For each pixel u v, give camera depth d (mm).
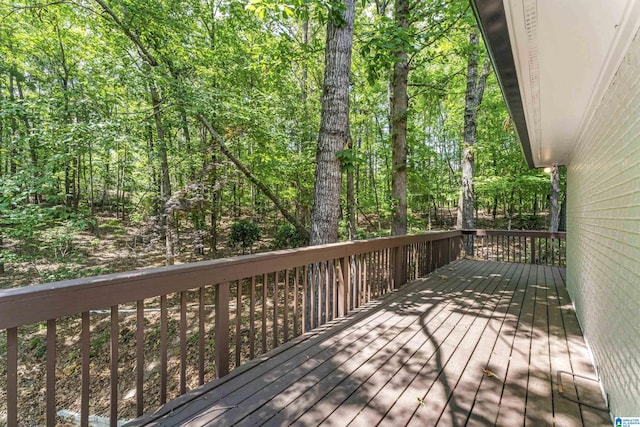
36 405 4840
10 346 1222
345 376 2078
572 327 3051
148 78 6223
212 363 4992
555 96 2455
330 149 4176
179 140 9125
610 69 1960
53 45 7621
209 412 1688
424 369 2186
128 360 5406
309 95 9711
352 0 4184
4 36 6863
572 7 1344
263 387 1940
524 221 16156
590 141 2988
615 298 1899
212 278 2039
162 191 8195
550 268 6250
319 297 3057
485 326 3059
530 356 2420
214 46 7738
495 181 9789
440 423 1608
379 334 2830
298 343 2617
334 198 4199
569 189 4855
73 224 6008
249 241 9938
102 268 7273
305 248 2875
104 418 4422
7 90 8227
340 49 4137
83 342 1456
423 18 6547
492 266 6480
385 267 4355
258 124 7434
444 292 4348
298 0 3463
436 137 16375
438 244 6363
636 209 1601
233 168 8203
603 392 1938
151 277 1704
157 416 1650
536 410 1741
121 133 5848
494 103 10734
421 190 10758
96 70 6270
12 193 5430
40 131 5449
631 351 1542
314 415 1663
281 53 5758
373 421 1615
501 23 1464
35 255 6688
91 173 13359
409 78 9812
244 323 5895
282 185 9398
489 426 1592
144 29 6773
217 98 6891
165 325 1786
